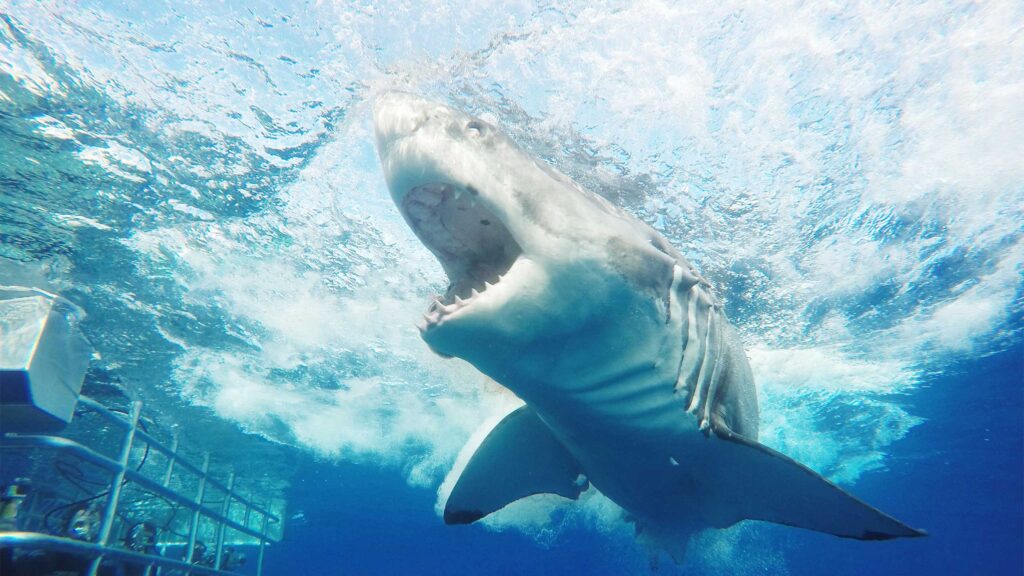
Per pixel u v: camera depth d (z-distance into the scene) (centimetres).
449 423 1555
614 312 270
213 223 739
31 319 480
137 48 519
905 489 3334
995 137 644
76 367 531
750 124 596
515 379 282
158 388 1131
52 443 475
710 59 529
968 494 3553
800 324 1026
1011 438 2217
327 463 1886
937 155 672
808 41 523
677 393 316
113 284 832
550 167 288
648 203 689
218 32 505
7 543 424
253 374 1168
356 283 873
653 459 362
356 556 5206
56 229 719
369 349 1105
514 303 245
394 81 535
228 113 583
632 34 503
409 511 3097
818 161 657
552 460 461
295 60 527
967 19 518
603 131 584
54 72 533
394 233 753
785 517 382
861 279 917
